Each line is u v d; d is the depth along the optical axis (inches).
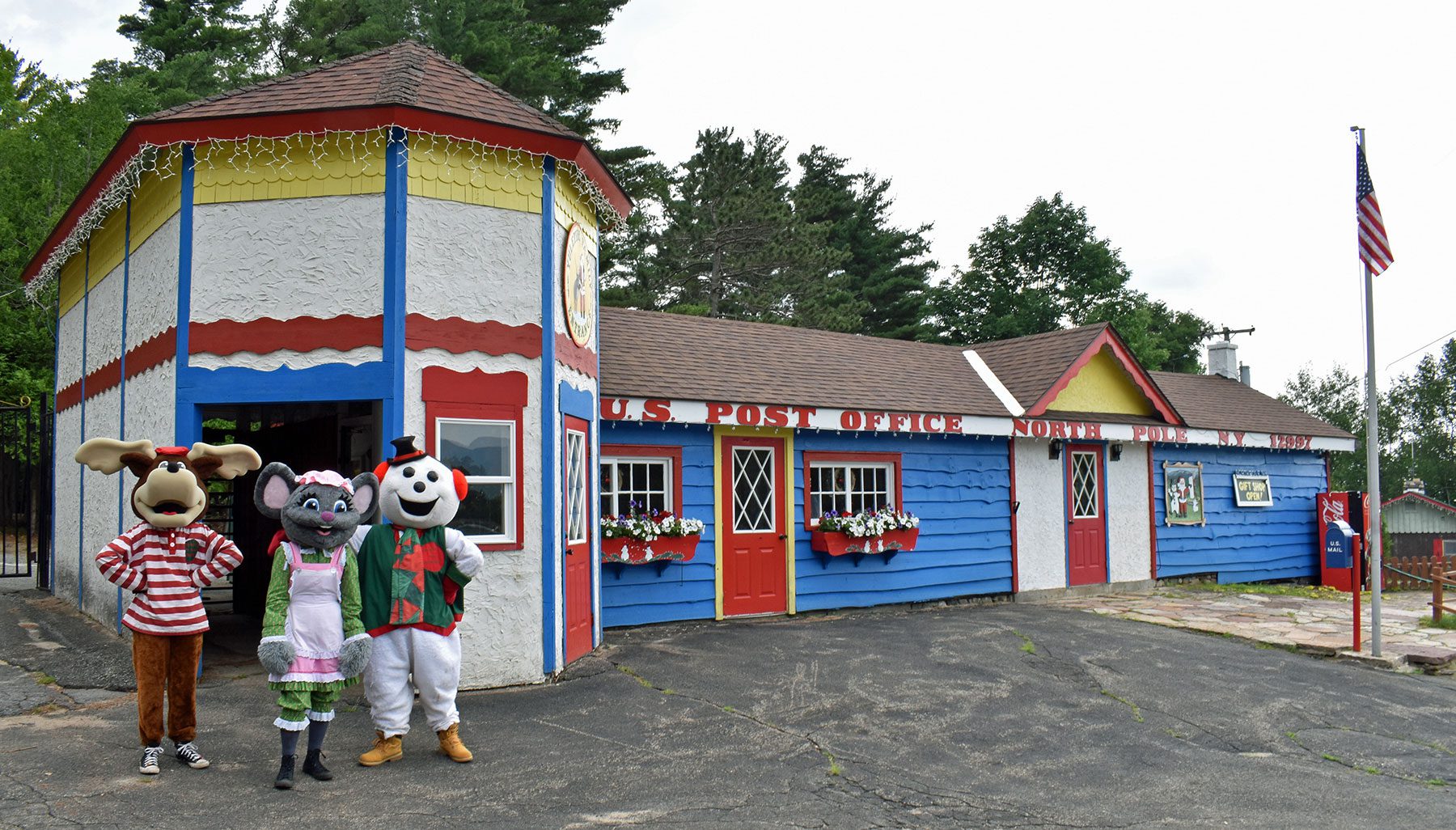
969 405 547.5
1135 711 324.2
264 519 428.1
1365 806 245.0
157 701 219.9
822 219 1581.0
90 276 435.8
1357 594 431.8
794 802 225.1
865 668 358.6
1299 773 271.7
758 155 1364.4
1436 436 2464.3
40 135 868.6
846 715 300.7
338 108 298.0
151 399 332.8
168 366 317.1
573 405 348.8
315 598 217.9
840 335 604.7
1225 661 400.2
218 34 1282.0
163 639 220.5
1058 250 1578.5
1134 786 253.0
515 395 319.3
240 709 273.0
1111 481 623.2
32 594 496.4
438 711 238.8
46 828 187.3
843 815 218.4
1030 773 259.8
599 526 391.5
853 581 506.0
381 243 303.0
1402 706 349.1
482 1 1038.4
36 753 232.7
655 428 448.1
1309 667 400.2
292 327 303.6
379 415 330.3
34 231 773.9
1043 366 591.8
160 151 311.4
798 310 1245.7
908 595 524.7
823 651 384.8
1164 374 765.3
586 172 345.4
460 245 313.4
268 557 423.2
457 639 243.4
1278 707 337.7
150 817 194.5
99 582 399.5
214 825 192.1
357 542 238.5
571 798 218.4
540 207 330.3
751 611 471.2
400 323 299.7
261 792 211.5
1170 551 653.3
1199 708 331.9
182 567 222.8
